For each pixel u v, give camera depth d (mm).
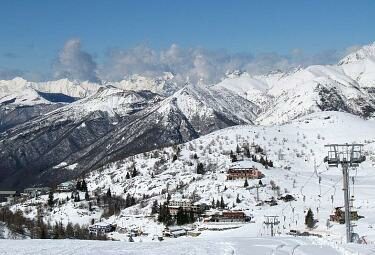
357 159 130625
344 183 131250
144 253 92188
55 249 101375
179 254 89250
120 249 100000
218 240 112938
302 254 85625
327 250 90438
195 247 98562
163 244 109188
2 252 97125
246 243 103562
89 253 94375
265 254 85688
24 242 117875
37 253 95375
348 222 130375
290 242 104562
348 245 96438
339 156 131375
